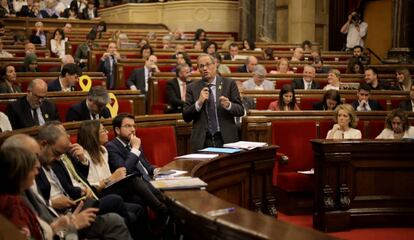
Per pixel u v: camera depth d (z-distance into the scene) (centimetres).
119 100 1334
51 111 1086
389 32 2653
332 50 2927
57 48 2233
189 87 1019
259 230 430
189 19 3312
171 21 3381
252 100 1361
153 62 1694
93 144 838
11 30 2844
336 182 990
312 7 2861
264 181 941
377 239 936
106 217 689
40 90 1044
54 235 611
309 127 1175
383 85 1631
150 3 3469
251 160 909
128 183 771
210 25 3281
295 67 1961
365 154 998
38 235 552
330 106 1316
